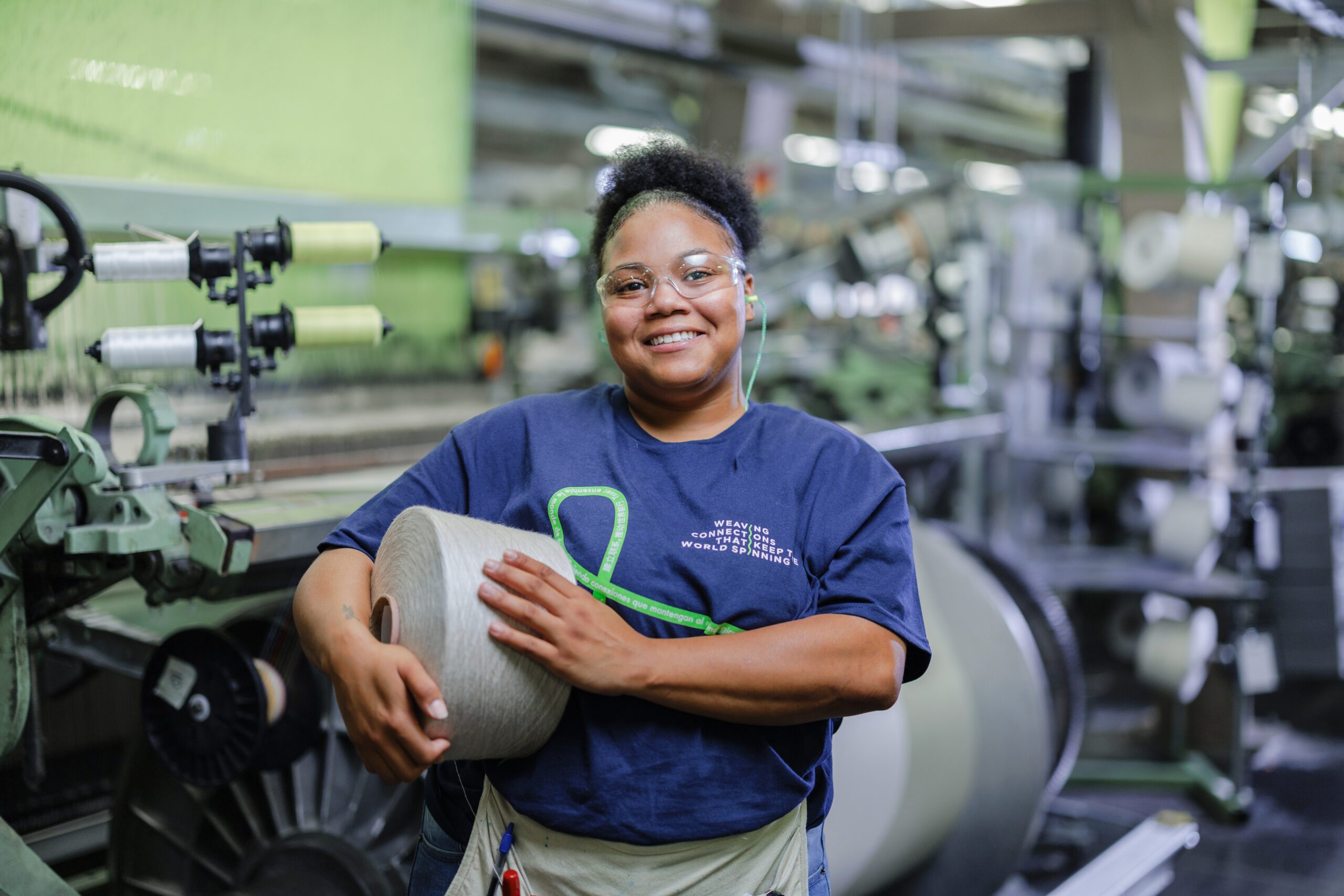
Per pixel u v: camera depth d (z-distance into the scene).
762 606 1.07
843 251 3.79
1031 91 8.77
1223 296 3.88
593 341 5.01
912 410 3.78
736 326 1.14
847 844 2.09
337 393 2.93
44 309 1.71
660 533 1.09
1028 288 3.84
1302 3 3.59
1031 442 3.77
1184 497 3.57
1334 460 4.63
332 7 2.98
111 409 1.70
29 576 1.59
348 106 3.09
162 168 2.52
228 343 1.66
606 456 1.15
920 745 2.21
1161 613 3.82
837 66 5.39
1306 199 3.65
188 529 1.58
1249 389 3.53
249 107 2.77
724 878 1.08
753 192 1.25
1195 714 3.71
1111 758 3.66
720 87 6.41
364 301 3.06
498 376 3.59
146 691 1.73
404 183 3.33
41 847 2.06
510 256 3.87
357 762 1.91
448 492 1.21
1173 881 2.94
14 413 2.05
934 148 9.42
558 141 10.16
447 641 0.98
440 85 3.41
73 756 2.25
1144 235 3.60
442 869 1.22
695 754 1.05
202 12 2.58
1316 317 4.53
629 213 1.16
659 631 1.07
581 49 8.02
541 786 1.08
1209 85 4.60
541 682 1.03
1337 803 3.49
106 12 2.34
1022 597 2.76
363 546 1.17
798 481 1.12
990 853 2.34
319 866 1.84
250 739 1.65
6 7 2.10
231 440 1.70
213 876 1.93
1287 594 3.59
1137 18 4.12
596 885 1.07
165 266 1.62
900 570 1.09
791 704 1.01
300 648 1.89
